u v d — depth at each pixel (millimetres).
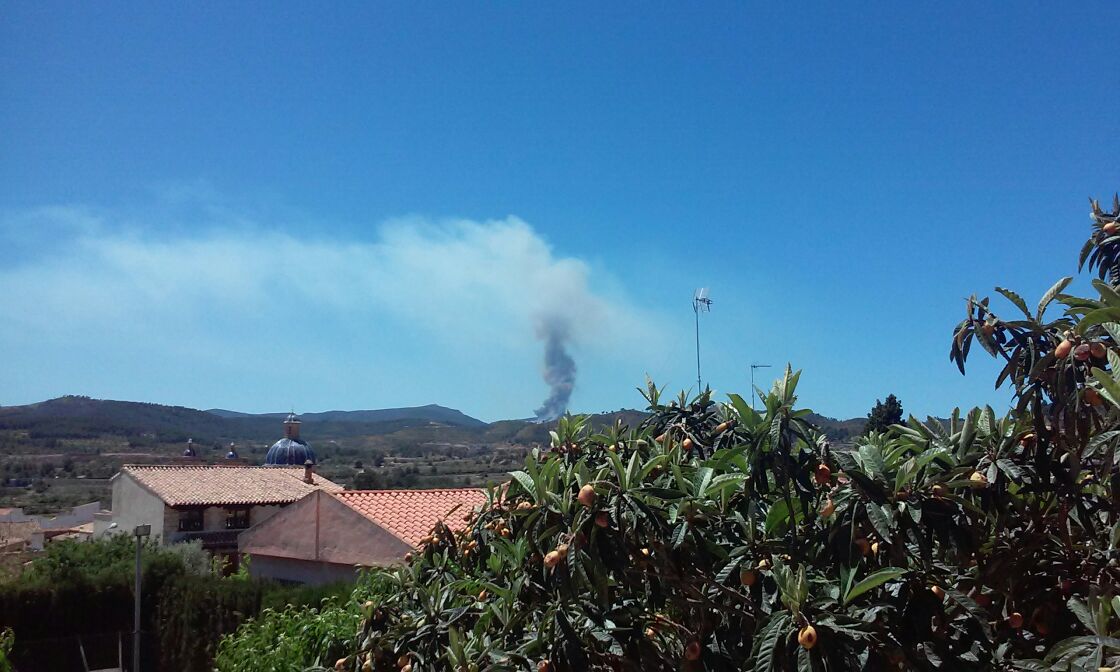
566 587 3320
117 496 38312
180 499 34156
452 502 21531
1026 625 3979
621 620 3828
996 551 3977
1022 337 3611
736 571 3658
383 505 20938
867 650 3168
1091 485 3955
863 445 3701
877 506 3324
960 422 4059
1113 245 4820
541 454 4738
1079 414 3326
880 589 3502
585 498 3361
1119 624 3088
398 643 4785
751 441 3582
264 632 9664
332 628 8484
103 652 20203
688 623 3969
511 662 3871
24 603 20000
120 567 21281
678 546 3410
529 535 3678
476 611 4688
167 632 19297
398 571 5445
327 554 20609
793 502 3717
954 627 3527
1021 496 3887
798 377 3566
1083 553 3912
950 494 3484
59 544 22359
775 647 3016
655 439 4703
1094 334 3418
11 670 19078
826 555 3453
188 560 24469
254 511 35844
